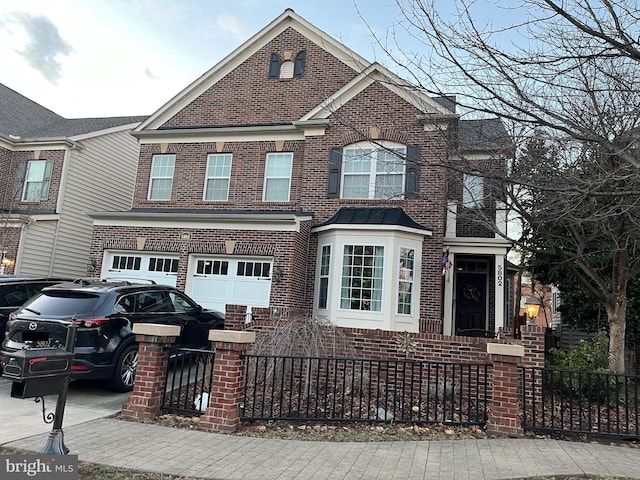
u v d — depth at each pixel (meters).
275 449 5.25
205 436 5.64
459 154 7.18
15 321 7.36
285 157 14.82
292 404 7.12
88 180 18.56
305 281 13.03
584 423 6.88
